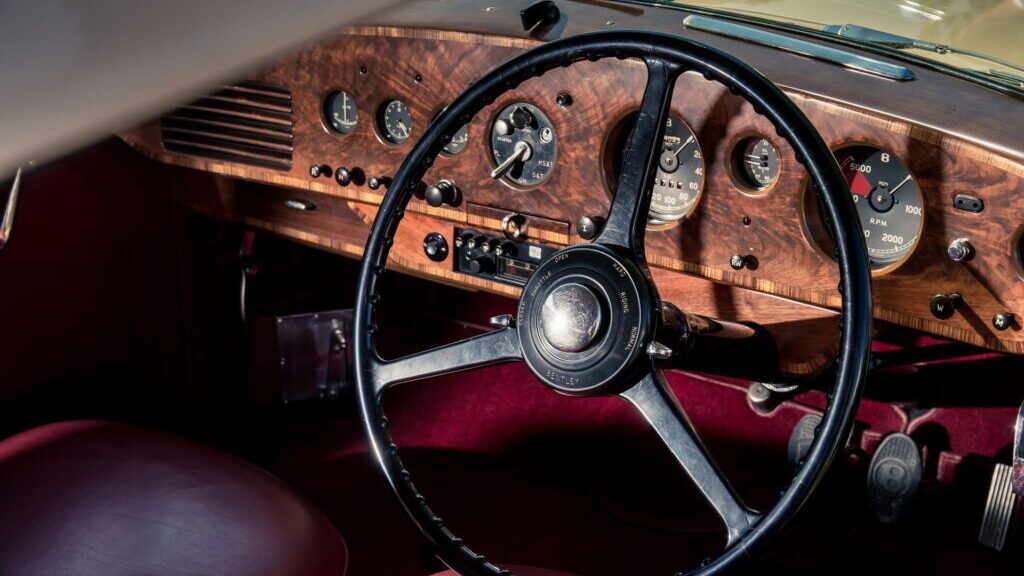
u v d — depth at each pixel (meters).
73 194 1.88
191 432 2.16
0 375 1.84
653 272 1.64
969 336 1.43
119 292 1.99
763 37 1.55
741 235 1.53
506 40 1.61
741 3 1.66
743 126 1.48
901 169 1.44
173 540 1.39
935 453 1.92
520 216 1.66
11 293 1.83
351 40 1.72
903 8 1.61
